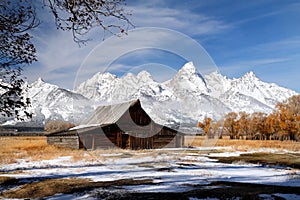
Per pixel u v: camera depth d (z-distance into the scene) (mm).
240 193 6770
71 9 3730
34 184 7797
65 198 6242
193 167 11547
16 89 4293
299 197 6449
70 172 10008
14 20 4086
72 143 21938
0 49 4344
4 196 6512
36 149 21625
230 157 17016
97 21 3746
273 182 8422
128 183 7938
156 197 6262
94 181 8266
